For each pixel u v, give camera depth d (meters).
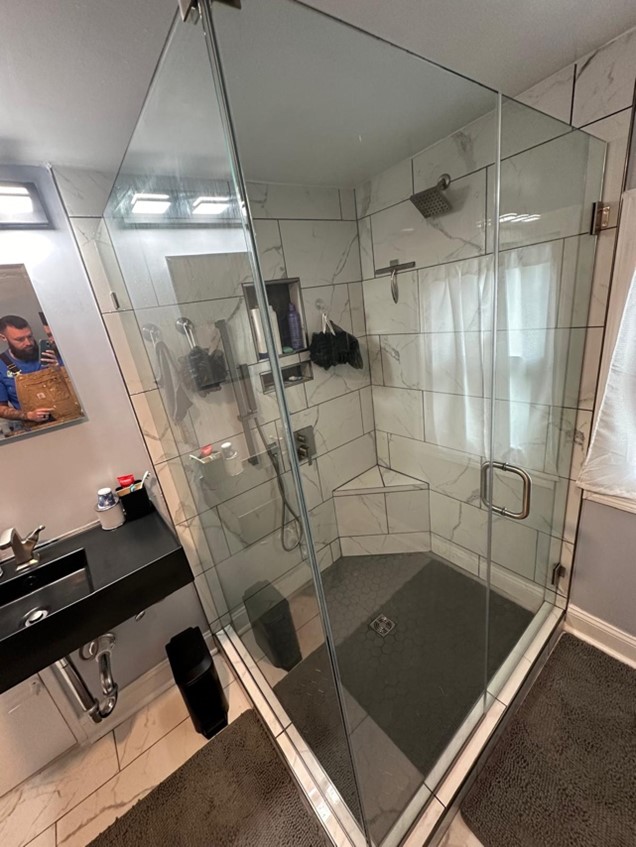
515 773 1.19
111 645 1.42
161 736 1.46
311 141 1.21
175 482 1.62
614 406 1.23
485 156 1.29
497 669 1.45
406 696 1.36
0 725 1.26
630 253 1.09
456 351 1.72
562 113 1.12
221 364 1.14
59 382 1.31
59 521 1.39
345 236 1.80
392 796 1.10
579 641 1.58
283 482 1.10
